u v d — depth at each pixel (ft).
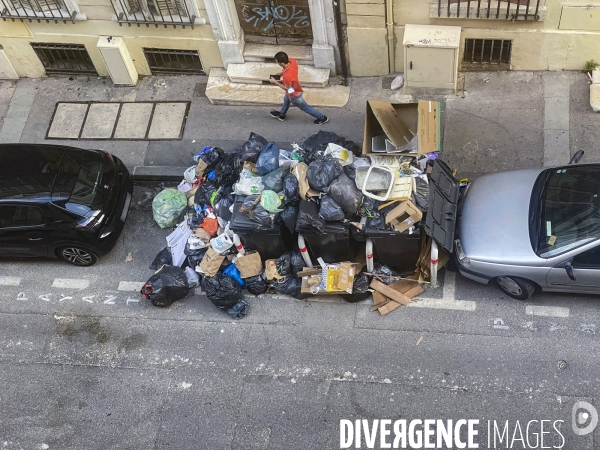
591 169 25.20
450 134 31.19
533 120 30.94
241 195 26.58
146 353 26.86
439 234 25.08
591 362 24.04
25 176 28.76
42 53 36.22
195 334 27.09
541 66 32.24
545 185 25.49
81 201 28.30
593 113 30.63
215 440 24.30
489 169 29.81
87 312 28.43
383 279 27.04
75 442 24.91
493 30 30.86
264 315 27.14
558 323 25.13
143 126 34.30
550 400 23.50
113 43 34.12
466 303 26.21
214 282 26.81
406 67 31.58
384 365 25.17
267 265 27.04
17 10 33.91
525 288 24.93
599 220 23.68
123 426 25.11
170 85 35.83
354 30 31.71
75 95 36.22
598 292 24.54
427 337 25.59
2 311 28.89
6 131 35.24
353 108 33.04
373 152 27.02
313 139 29.35
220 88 34.58
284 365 25.72
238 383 25.54
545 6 29.40
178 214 30.14
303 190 25.17
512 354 24.70
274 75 30.94
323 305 27.02
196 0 31.86
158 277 27.40
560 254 23.65
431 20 30.99
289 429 24.20
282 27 33.78
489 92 32.30
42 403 26.03
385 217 24.58
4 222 28.45
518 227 24.84
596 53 30.99
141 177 32.45
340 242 25.64
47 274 29.91
